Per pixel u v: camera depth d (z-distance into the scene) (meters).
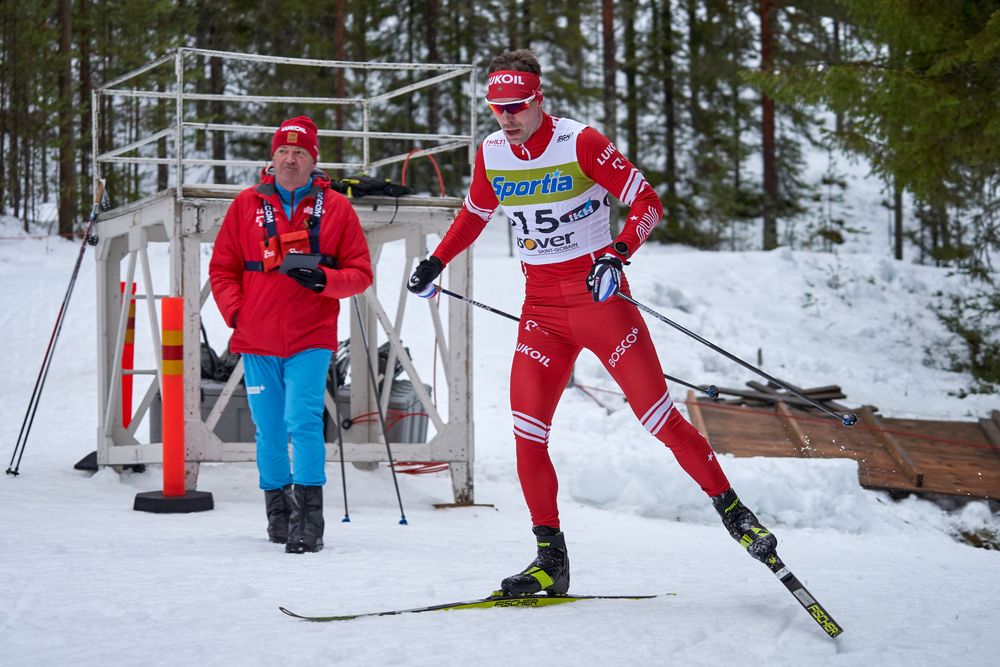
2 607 3.67
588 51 38.41
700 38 37.75
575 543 6.82
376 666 2.92
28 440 10.63
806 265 24.69
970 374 19.80
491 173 4.48
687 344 18.55
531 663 2.99
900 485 10.82
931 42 15.42
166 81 32.50
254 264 5.80
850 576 5.47
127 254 9.66
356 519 7.37
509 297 20.95
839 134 16.38
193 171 34.50
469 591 4.24
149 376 15.09
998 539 9.98
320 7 33.84
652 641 3.29
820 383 17.34
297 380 5.60
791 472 9.84
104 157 9.18
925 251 40.56
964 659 3.10
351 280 5.68
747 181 40.53
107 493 8.05
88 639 3.21
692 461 4.15
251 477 9.33
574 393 14.71
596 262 4.11
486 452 11.59
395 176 35.94
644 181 4.39
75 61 33.75
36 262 25.77
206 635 3.28
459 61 37.69
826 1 32.78
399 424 9.98
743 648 3.25
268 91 33.03
